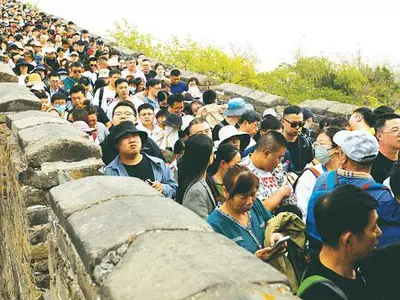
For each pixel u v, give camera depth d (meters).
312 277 2.58
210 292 1.72
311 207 3.69
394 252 2.86
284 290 1.85
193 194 4.23
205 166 4.36
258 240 3.74
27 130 4.34
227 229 3.63
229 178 3.59
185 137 6.35
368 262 2.91
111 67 13.90
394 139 4.86
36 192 3.87
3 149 5.43
